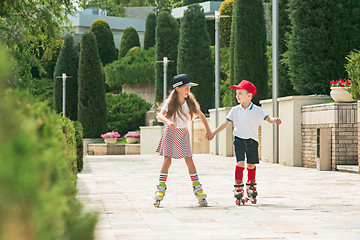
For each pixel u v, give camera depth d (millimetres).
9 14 20141
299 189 10844
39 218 1174
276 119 8508
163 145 8398
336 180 12969
